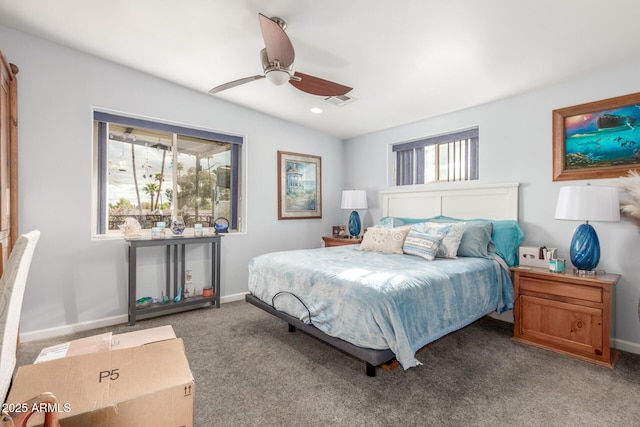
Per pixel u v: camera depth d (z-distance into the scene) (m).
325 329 2.12
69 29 2.44
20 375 0.98
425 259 2.83
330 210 5.05
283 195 4.45
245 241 4.05
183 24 2.25
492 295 2.66
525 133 3.14
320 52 2.46
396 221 3.97
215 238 3.54
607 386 1.98
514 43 2.28
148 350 1.16
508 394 1.88
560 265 2.57
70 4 2.11
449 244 2.96
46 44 2.66
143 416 0.99
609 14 1.91
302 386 1.96
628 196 2.52
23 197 2.58
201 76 3.15
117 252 3.05
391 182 4.56
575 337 2.40
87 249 2.89
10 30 2.50
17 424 0.74
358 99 3.39
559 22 2.01
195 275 3.63
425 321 2.01
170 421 1.03
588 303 2.34
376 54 2.48
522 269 2.70
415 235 3.07
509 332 2.90
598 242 2.45
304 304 2.33
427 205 3.98
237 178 4.14
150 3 2.04
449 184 3.78
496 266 2.82
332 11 1.99
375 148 4.76
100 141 3.13
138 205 3.43
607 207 2.29
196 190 3.83
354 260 2.74
